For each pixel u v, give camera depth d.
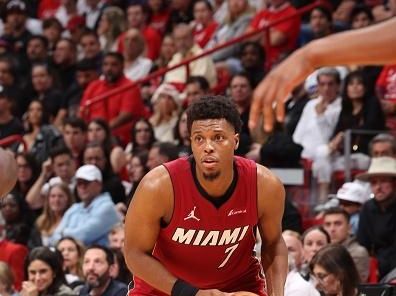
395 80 21.88
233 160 8.75
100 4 33.53
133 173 20.73
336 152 20.38
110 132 23.31
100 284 15.71
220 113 8.28
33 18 34.59
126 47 27.94
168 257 9.16
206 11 29.30
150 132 22.95
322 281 13.62
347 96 20.89
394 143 17.72
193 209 8.77
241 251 9.19
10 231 20.44
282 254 9.27
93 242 19.52
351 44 4.26
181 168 8.77
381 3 27.81
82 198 19.89
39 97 28.20
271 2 27.41
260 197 8.89
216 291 8.58
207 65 25.83
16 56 30.86
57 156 22.00
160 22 30.84
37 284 15.98
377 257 16.84
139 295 9.49
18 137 23.22
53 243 19.55
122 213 20.44
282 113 4.44
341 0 28.50
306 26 26.97
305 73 4.38
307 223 19.62
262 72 24.75
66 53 29.88
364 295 11.92
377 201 17.06
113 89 26.38
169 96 23.86
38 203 22.28
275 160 20.34
